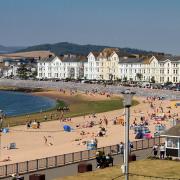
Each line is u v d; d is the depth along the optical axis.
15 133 84.19
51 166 46.12
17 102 182.75
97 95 197.88
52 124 97.38
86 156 51.03
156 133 72.00
